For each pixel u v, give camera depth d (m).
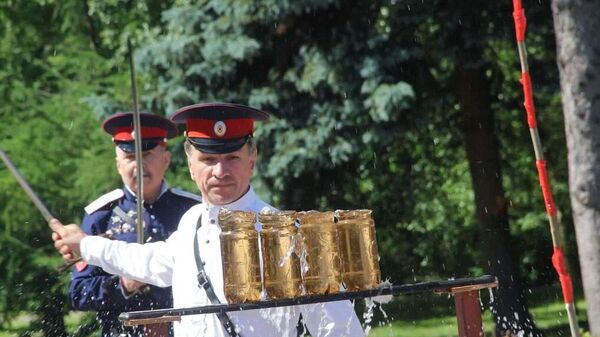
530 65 43.72
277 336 13.67
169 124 19.89
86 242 15.13
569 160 31.52
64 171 46.66
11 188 45.44
